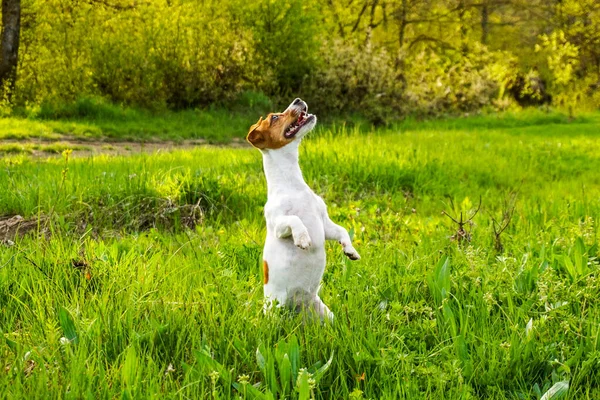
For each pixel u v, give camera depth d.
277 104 23.47
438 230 7.21
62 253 5.85
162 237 7.18
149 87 22.08
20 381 3.62
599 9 34.38
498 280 5.01
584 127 22.89
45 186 8.66
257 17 24.02
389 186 10.73
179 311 4.49
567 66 25.38
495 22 41.03
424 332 4.36
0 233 7.40
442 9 38.00
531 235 6.59
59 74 21.28
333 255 6.20
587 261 5.42
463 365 3.97
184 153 13.15
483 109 26.98
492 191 11.01
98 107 20.45
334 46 24.22
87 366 3.82
